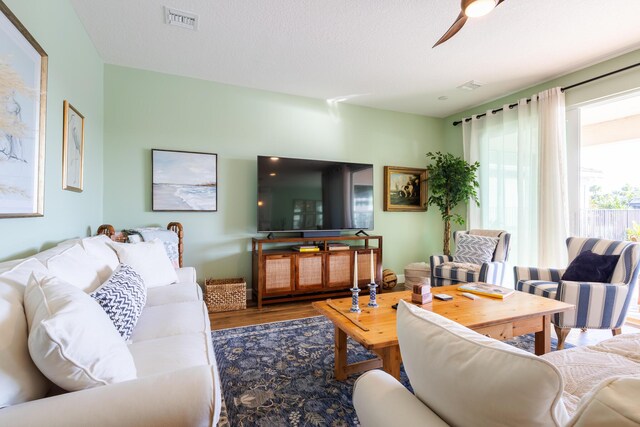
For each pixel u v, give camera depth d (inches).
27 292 36.8
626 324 113.7
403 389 33.6
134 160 128.3
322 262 146.4
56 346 29.7
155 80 131.2
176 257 112.3
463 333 27.3
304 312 127.3
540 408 20.5
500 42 107.7
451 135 190.5
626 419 15.2
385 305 80.1
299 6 88.8
